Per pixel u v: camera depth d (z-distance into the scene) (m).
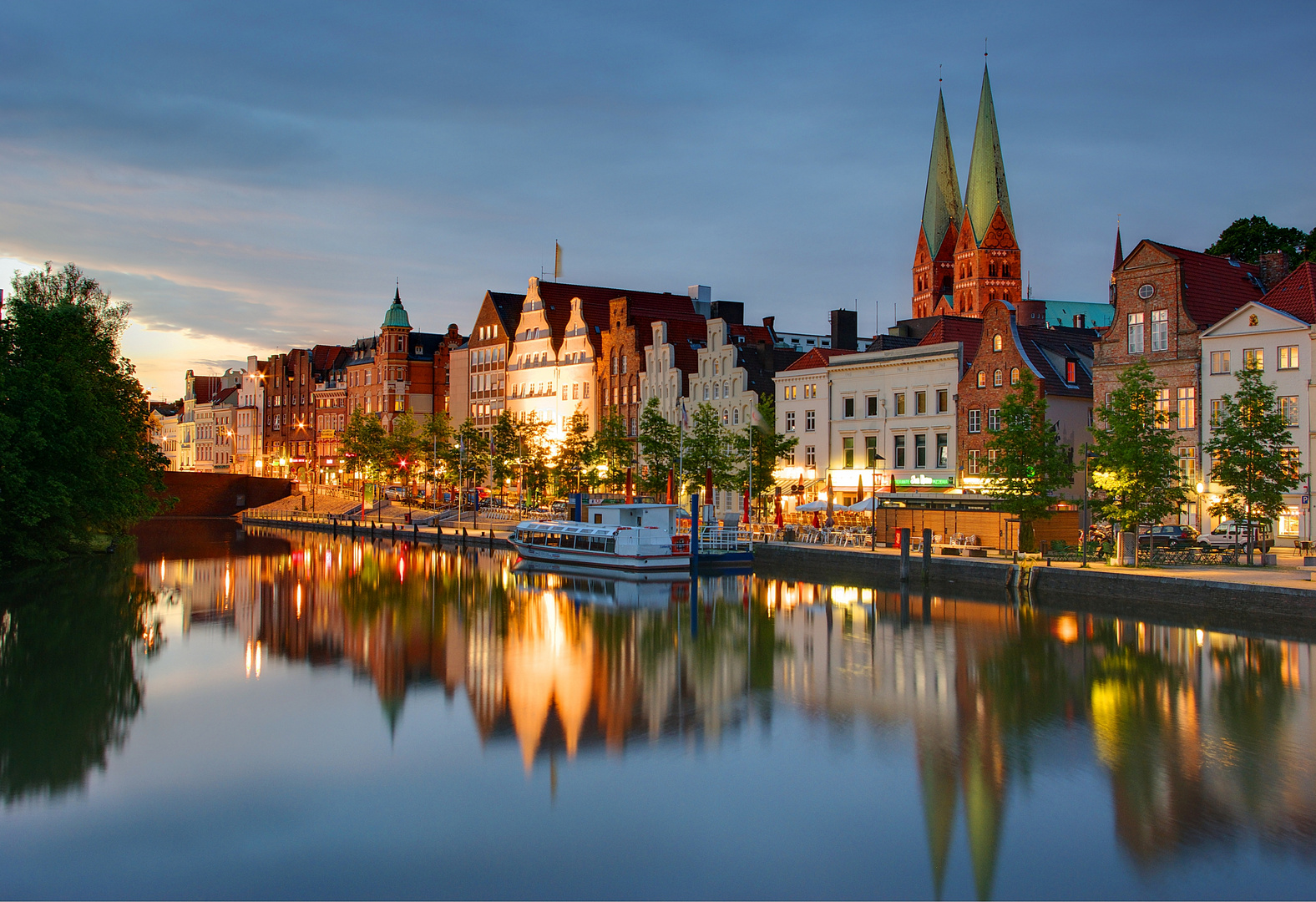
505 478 128.00
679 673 41.88
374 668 43.34
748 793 27.91
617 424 113.56
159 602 63.03
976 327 90.25
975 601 59.09
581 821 26.11
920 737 32.62
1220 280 73.25
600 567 78.38
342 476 184.25
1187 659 42.66
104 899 22.17
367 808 27.05
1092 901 21.86
